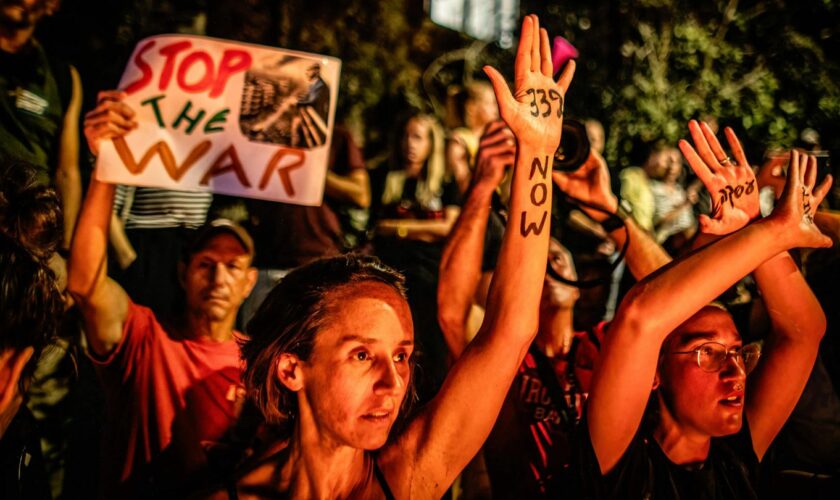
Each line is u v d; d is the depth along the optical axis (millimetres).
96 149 3037
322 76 3225
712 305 2564
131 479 3086
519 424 3141
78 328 3709
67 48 5551
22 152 3725
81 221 3002
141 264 4246
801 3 9234
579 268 4508
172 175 3092
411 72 9047
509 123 2105
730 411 2459
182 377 3150
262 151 3172
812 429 3475
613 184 5766
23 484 2232
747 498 2572
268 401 1953
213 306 3225
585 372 3322
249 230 4426
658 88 9281
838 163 5105
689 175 7352
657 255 3000
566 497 2381
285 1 6812
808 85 9188
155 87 3119
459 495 3465
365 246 4930
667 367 2506
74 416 3771
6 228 2297
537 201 2109
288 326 1926
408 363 1972
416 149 5230
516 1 10070
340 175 4781
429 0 9711
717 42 9383
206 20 6414
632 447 2383
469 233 2988
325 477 1918
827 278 3611
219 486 1944
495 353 2037
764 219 2305
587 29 9703
